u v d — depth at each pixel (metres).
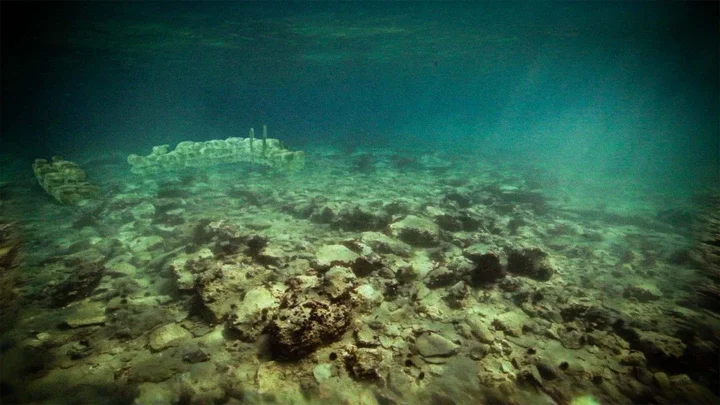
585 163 20.61
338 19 21.86
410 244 8.10
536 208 11.30
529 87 104.94
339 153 22.58
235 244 7.36
